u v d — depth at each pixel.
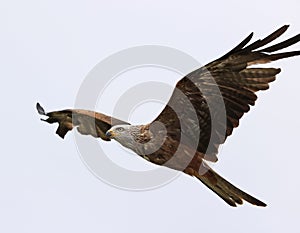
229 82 13.99
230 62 13.81
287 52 13.61
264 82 13.88
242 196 14.67
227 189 14.78
